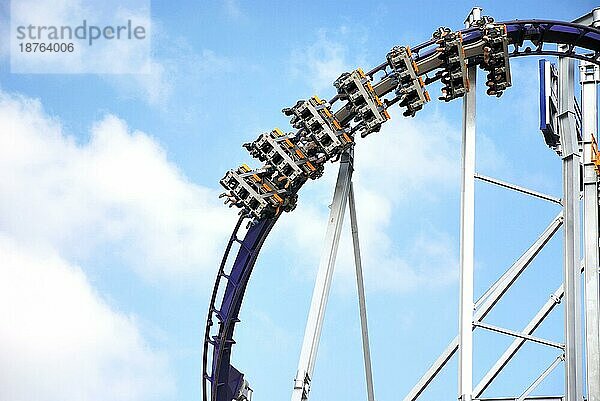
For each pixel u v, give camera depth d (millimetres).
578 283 42844
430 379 49812
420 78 43844
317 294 42656
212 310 46719
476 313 49594
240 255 46312
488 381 50406
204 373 47094
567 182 44469
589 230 43750
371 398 48938
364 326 48531
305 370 41375
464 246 42062
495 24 44281
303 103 44188
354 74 43875
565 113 45438
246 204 44188
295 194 45062
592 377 41438
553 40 45469
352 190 46656
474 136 43781
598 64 45438
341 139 44062
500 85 45312
